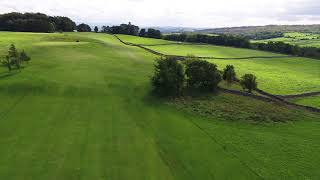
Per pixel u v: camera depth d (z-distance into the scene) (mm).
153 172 39000
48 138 46375
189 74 75188
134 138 48094
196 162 42156
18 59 79500
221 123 56906
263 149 47531
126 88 71000
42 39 126000
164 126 53562
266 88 90125
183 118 57719
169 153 44125
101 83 72375
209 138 49906
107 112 57969
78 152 42719
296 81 102250
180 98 68312
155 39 190500
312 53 162875
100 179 36844
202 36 192625
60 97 63625
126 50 124125
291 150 47844
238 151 46125
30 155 41406
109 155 42375
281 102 77000
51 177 36781
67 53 100188
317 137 54156
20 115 54219
